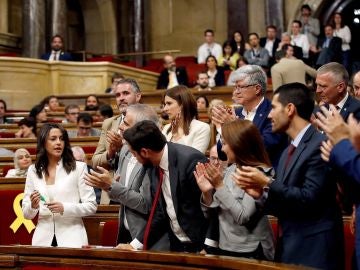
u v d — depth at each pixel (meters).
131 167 4.50
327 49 13.32
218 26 18.81
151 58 19.27
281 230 3.62
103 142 5.54
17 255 3.87
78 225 4.99
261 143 3.74
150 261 3.50
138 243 4.17
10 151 8.36
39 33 16.48
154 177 4.18
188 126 4.84
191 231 4.09
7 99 14.45
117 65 15.30
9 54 16.95
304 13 15.19
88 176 4.21
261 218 3.81
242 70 4.81
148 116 4.59
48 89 14.91
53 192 4.98
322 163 3.47
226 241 3.84
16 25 18.02
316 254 3.46
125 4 19.33
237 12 18.00
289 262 3.51
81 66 15.02
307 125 3.63
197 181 3.94
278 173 3.63
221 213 3.89
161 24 19.31
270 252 3.80
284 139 4.57
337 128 3.17
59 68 14.91
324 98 4.64
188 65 15.71
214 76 13.42
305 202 3.42
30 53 16.44
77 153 6.93
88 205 4.93
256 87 4.78
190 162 4.10
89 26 19.53
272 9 17.36
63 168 5.04
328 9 17.34
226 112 4.58
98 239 5.25
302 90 3.65
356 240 3.27
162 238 4.14
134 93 5.40
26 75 14.62
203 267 3.34
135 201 4.20
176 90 4.89
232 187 3.88
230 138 3.72
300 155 3.55
